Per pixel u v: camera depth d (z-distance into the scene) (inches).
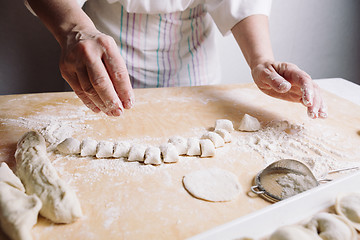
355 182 32.9
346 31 119.2
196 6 67.4
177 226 29.3
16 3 76.8
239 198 33.1
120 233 28.3
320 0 108.5
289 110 54.2
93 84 34.8
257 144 43.9
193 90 59.7
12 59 83.7
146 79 70.0
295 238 25.0
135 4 59.3
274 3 103.2
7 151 39.0
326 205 31.0
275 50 113.3
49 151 39.4
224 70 108.3
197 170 37.4
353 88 68.9
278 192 33.6
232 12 58.7
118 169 36.8
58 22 39.9
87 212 30.4
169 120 48.7
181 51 70.2
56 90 91.9
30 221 26.9
